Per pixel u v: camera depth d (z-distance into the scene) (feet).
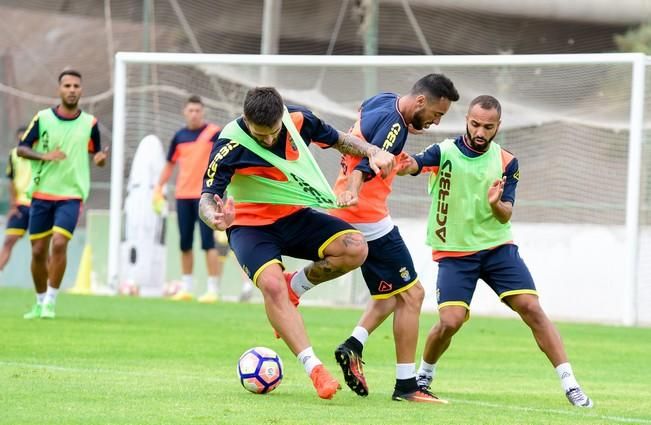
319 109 228.43
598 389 94.79
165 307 186.60
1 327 134.51
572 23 341.62
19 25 321.73
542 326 84.64
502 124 215.92
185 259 207.82
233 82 233.35
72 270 257.55
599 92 209.97
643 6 334.44
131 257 221.05
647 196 202.28
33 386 81.87
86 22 324.80
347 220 85.51
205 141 200.13
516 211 217.97
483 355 124.98
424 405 78.48
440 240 87.45
